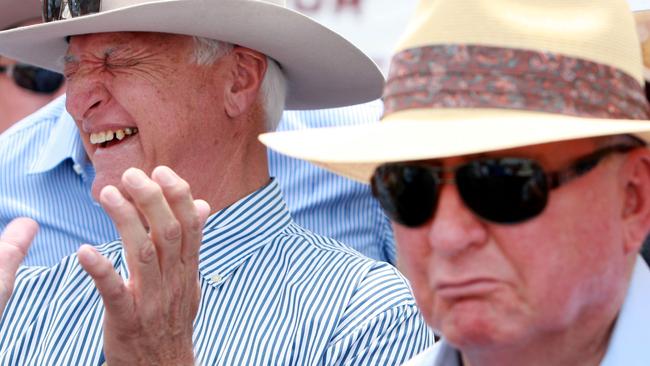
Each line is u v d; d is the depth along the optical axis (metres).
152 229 7.10
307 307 8.40
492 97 5.31
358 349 8.25
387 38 12.90
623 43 5.43
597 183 5.21
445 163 5.25
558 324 5.19
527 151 5.15
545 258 5.13
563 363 5.43
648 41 7.49
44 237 12.16
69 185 12.19
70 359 8.64
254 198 9.09
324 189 11.77
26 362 8.84
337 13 13.00
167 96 8.98
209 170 9.08
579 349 5.43
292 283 8.61
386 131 5.45
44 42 9.86
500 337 5.18
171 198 7.11
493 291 5.16
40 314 9.02
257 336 8.35
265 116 9.47
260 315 8.48
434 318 5.32
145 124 8.97
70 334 8.78
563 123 5.14
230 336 8.41
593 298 5.27
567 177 5.16
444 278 5.20
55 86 14.34
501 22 5.35
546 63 5.29
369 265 8.75
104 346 7.43
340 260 8.73
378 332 8.33
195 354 8.19
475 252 5.18
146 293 7.18
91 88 9.07
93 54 9.09
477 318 5.17
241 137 9.24
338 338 8.27
